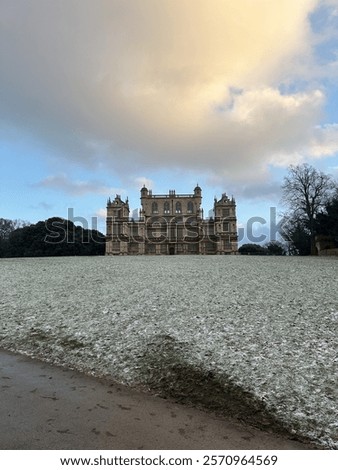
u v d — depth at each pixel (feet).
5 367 22.06
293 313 31.89
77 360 23.21
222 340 25.21
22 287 47.16
